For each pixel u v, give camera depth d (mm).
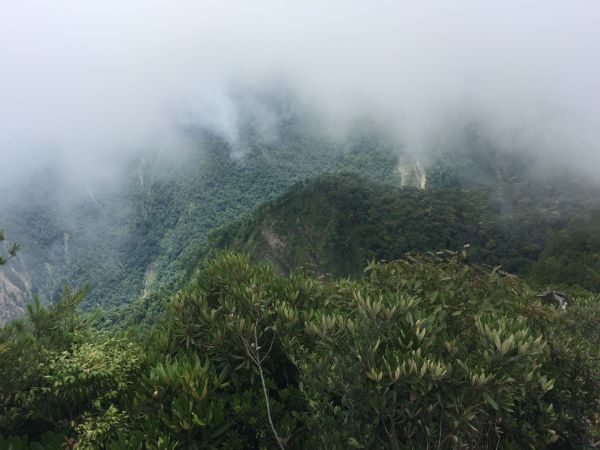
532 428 4539
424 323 4191
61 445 4148
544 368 5254
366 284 6164
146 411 4164
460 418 3156
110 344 5375
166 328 5988
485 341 3633
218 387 4410
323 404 3531
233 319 4676
